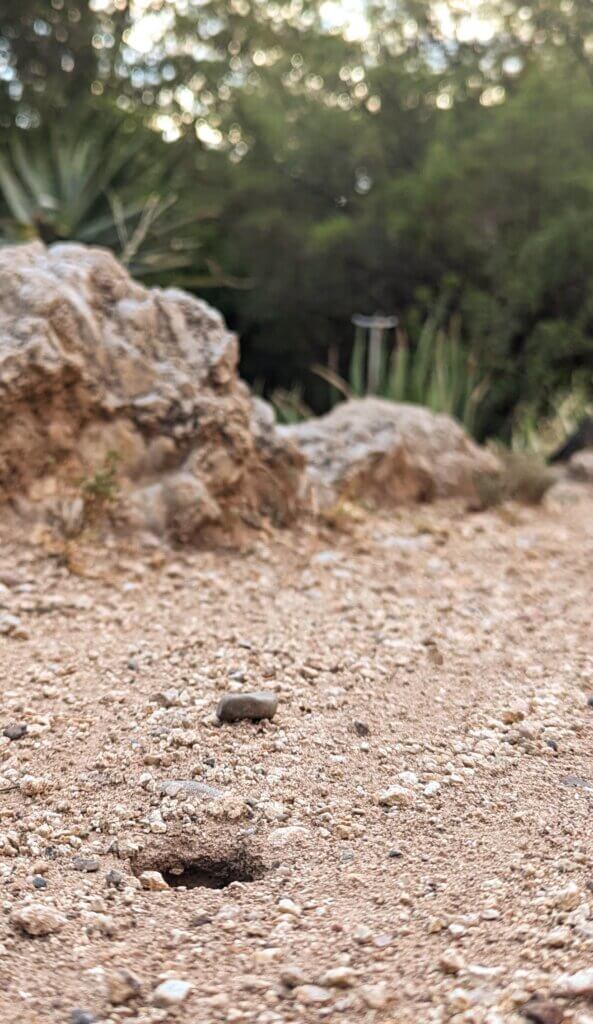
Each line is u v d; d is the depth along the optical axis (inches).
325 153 817.5
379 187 784.3
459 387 485.1
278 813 115.4
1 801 117.2
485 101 789.2
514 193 681.6
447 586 215.3
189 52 959.0
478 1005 78.8
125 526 216.1
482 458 326.0
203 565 211.5
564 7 768.9
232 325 869.8
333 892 99.8
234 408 234.5
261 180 821.9
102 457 221.8
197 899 100.0
